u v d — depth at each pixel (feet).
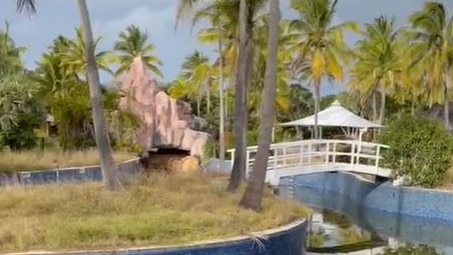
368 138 141.90
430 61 135.95
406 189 79.51
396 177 81.76
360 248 60.70
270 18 48.55
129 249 35.81
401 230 71.26
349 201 94.79
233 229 41.19
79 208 44.06
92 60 50.75
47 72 149.89
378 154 84.23
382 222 76.18
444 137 80.23
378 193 84.64
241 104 57.77
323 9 123.34
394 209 80.94
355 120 118.52
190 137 129.29
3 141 90.68
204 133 133.49
